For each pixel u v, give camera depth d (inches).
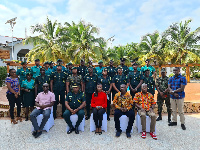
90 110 226.5
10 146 140.5
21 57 853.2
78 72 245.0
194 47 888.9
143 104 169.6
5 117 227.5
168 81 192.9
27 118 211.3
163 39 921.5
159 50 921.5
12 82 193.8
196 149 133.1
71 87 181.2
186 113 242.2
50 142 148.2
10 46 698.2
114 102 171.5
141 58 959.0
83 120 174.7
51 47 701.3
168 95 199.6
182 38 903.1
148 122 165.8
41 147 138.6
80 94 178.1
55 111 218.2
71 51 704.4
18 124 196.9
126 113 166.9
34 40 695.7
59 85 211.2
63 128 184.5
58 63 212.2
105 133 169.6
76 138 156.9
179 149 133.3
